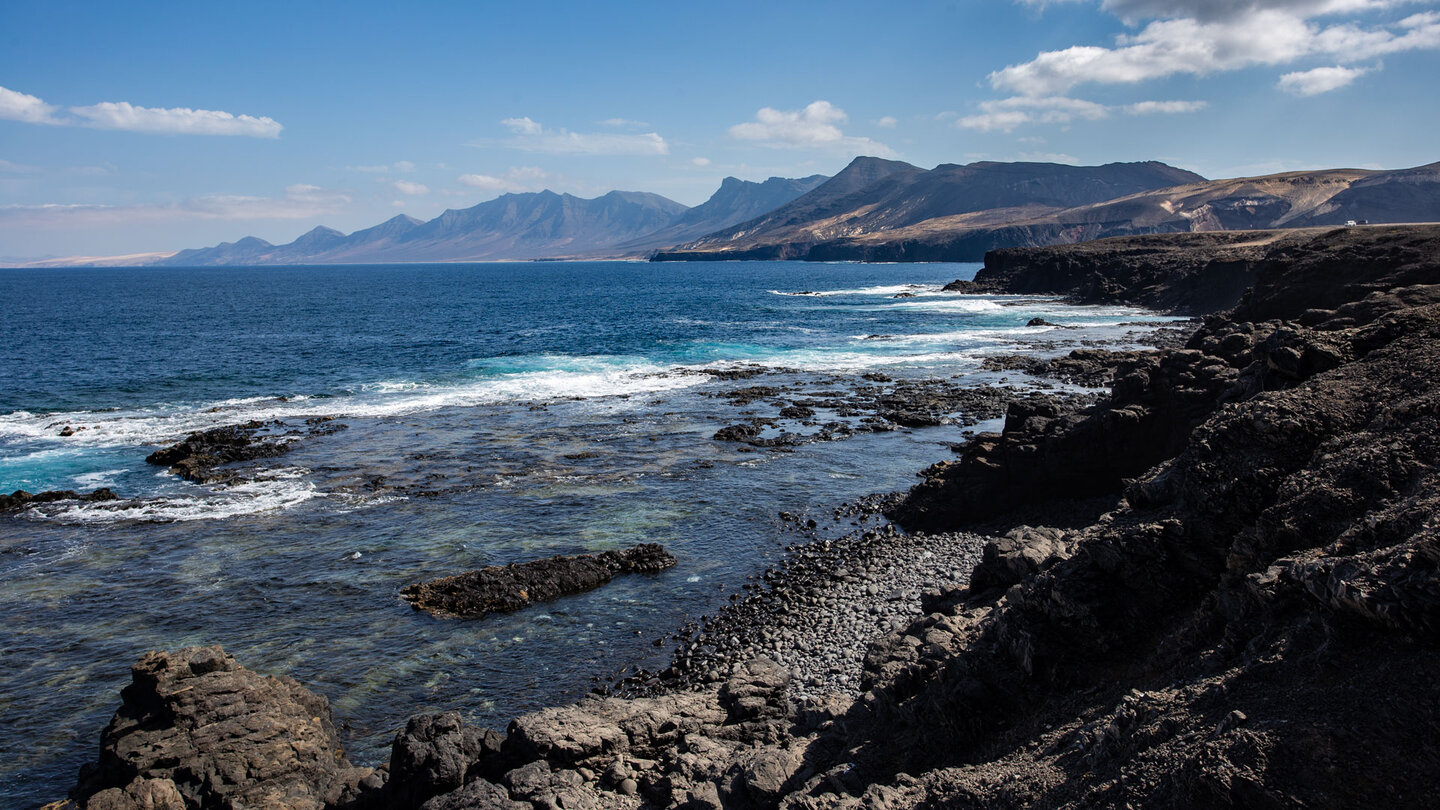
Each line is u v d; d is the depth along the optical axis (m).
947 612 18.69
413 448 39.19
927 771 12.30
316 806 13.77
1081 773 9.70
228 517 30.02
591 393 52.62
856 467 36.56
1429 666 7.82
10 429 42.97
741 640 21.20
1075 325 88.06
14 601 23.25
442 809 12.41
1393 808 6.89
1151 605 13.11
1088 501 28.89
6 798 15.44
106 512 30.45
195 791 13.45
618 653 20.81
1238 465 13.63
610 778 13.83
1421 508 9.80
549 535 28.52
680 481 34.50
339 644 21.09
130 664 20.05
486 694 18.98
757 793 12.26
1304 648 9.15
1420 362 14.33
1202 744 8.30
